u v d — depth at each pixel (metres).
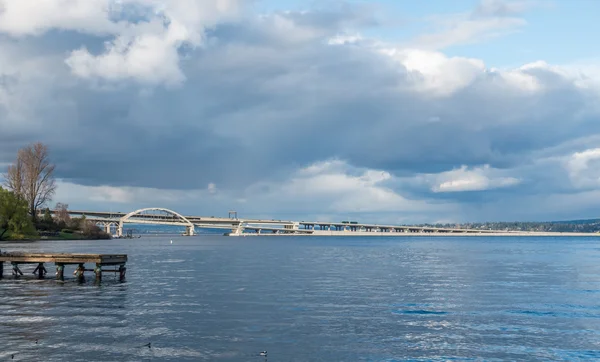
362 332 28.70
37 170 178.62
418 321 31.81
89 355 23.58
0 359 22.83
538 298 41.75
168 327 29.38
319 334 28.11
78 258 51.31
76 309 34.84
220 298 40.66
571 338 27.72
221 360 23.25
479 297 42.09
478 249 152.88
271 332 28.48
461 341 26.94
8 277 54.81
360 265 81.19
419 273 65.38
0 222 153.38
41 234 187.75
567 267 75.88
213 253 127.75
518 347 25.88
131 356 23.55
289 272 66.81
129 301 38.59
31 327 29.05
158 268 73.12
